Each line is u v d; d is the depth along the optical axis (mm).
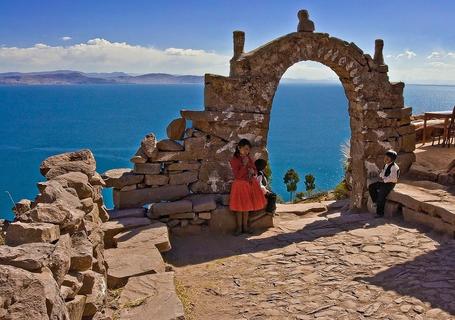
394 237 8055
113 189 8969
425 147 12953
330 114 157000
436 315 5090
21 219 3828
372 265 6742
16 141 77562
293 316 5285
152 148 8766
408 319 5039
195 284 6480
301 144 72312
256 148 9438
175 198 9070
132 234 7637
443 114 12750
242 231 8977
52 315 2668
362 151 10547
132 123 120000
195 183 9234
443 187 9742
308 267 6867
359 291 5848
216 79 9008
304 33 9461
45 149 67000
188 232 8797
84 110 179625
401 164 10977
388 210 9719
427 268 6465
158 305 5070
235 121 9227
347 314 5246
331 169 45812
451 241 7613
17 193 32312
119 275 6000
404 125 11125
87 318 3848
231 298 5914
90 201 5184
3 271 2604
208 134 9156
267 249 7969
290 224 9492
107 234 7703
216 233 8914
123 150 65375
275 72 9398
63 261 3250
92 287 3912
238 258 7523
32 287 2615
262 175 9508
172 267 7125
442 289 5730
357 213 10477
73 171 5809
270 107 9469
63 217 3871
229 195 9188
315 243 8039
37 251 3154
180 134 9258
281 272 6746
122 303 5191
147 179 8883
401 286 5910
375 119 10547
